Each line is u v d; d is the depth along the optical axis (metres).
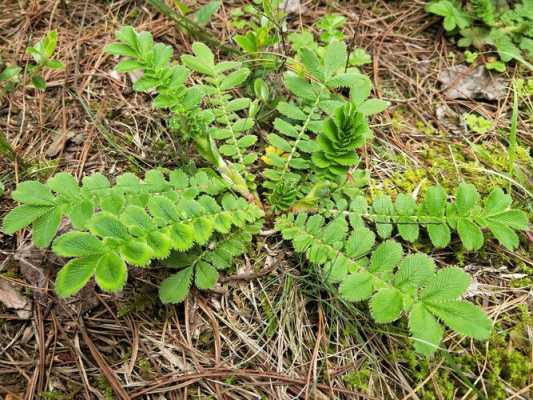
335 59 0.35
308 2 0.48
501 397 0.28
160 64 0.33
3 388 0.27
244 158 0.34
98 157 0.37
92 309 0.30
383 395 0.29
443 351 0.28
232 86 0.35
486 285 0.33
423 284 0.27
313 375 0.29
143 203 0.30
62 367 0.28
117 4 0.46
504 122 0.41
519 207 0.36
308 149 0.34
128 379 0.28
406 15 0.48
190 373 0.28
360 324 0.30
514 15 0.45
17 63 0.41
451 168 0.38
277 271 0.32
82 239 0.23
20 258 0.31
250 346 0.30
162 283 0.29
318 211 0.33
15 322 0.29
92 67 0.42
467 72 0.44
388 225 0.32
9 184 0.34
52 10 0.44
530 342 0.30
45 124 0.38
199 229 0.28
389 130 0.40
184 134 0.32
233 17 0.46
